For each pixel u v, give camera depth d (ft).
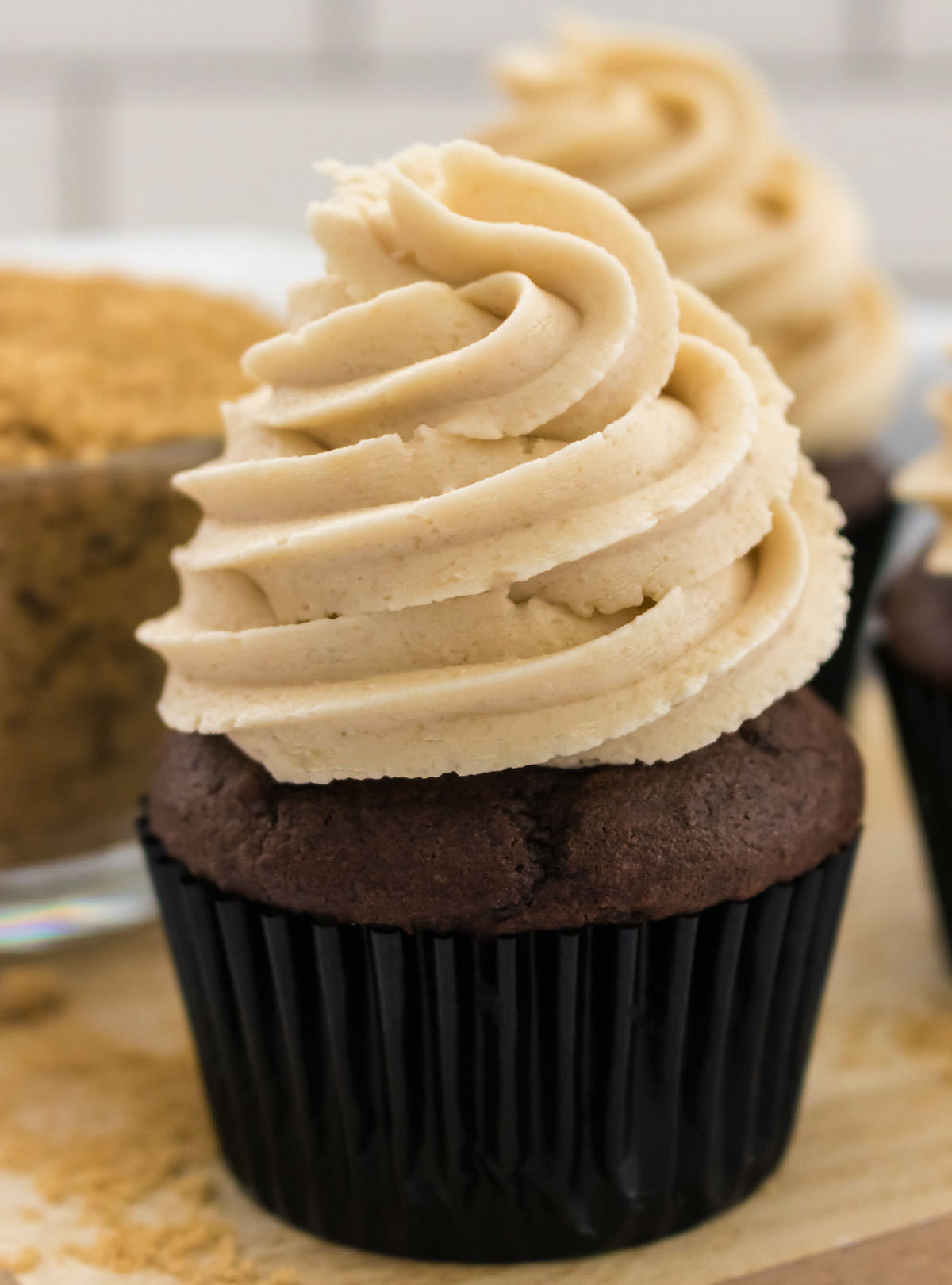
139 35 1.45
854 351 1.00
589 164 0.96
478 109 1.48
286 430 0.60
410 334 0.58
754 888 0.58
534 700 0.56
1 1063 0.72
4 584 0.75
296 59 1.47
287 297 0.62
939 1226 0.62
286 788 0.59
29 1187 0.64
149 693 0.80
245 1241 0.62
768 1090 0.63
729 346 0.62
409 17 1.46
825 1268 0.60
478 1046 0.58
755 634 0.57
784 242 0.96
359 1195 0.61
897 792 0.96
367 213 0.60
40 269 0.91
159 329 0.84
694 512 0.57
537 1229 0.60
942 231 1.47
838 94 1.46
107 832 0.82
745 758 0.59
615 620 0.57
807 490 0.62
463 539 0.56
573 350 0.58
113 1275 0.60
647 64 1.00
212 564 0.59
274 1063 0.61
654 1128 0.60
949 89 1.44
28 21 1.43
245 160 1.49
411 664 0.57
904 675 0.77
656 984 0.58
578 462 0.56
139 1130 0.68
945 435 0.76
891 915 0.83
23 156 1.47
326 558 0.57
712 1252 0.61
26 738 0.77
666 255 0.95
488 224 0.58
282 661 0.58
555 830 0.57
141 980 0.78
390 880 0.57
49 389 0.77
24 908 0.80
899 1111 0.68
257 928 0.59
